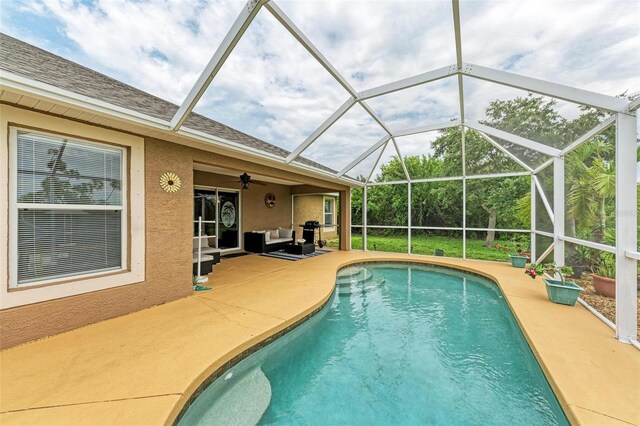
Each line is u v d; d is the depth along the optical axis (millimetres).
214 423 2352
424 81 4719
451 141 8758
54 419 1884
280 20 3371
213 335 3244
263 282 5820
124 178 3967
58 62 4449
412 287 6773
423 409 2600
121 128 3777
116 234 3908
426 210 11164
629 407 2127
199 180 8500
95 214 3693
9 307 2893
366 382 3045
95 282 3586
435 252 9766
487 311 5191
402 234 11625
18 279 3021
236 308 4203
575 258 5590
